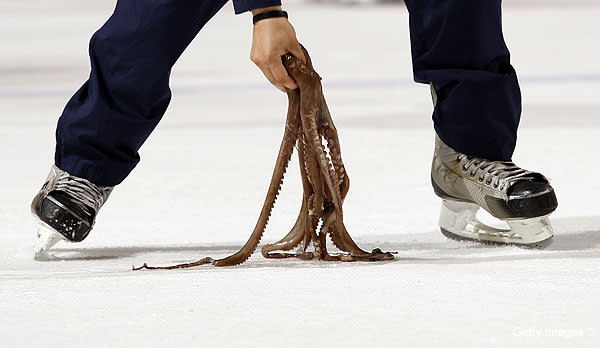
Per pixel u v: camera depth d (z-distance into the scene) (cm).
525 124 1552
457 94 698
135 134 686
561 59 2941
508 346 396
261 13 598
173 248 716
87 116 677
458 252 655
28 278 554
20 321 450
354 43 3762
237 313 456
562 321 435
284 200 939
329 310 459
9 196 991
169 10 659
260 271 554
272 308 464
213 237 763
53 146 1416
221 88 2277
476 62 695
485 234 699
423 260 600
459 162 705
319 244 602
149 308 470
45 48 3731
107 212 891
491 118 699
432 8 690
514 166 693
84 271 604
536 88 2125
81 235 684
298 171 1138
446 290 499
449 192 714
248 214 870
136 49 667
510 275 536
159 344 407
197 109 1864
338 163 606
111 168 686
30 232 786
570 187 981
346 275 539
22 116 1794
